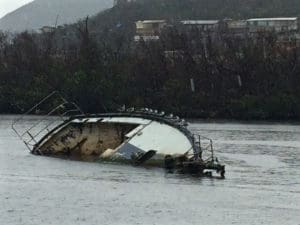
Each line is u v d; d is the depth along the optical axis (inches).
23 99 5280.5
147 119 2297.0
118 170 2089.1
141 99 5157.5
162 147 2143.2
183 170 2012.8
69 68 5536.4
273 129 3986.2
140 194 1679.4
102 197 1636.3
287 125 4387.3
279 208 1540.4
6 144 2938.0
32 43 6122.1
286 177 2012.8
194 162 1996.8
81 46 5664.4
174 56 5610.2
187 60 5487.2
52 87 5290.4
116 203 1566.2
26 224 1357.0
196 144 2098.9
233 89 5265.8
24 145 2898.6
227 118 4995.1
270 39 5634.8
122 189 1748.3
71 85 5103.3
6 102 5300.2
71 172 2049.7
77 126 2458.2
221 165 1985.7
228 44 5620.1
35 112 5196.9
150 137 2203.5
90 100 5103.3
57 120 4288.9
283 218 1439.5
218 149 2792.8
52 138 2508.6
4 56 5944.9
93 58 5541.3
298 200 1640.0
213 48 5600.4
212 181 1904.5
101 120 2399.1
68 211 1476.4
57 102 4975.4
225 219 1424.7
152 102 5157.5
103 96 5123.0
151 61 5477.4
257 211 1502.2
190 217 1435.8
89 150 2433.6
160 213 1471.5
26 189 1742.1
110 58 5792.3
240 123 4557.1
